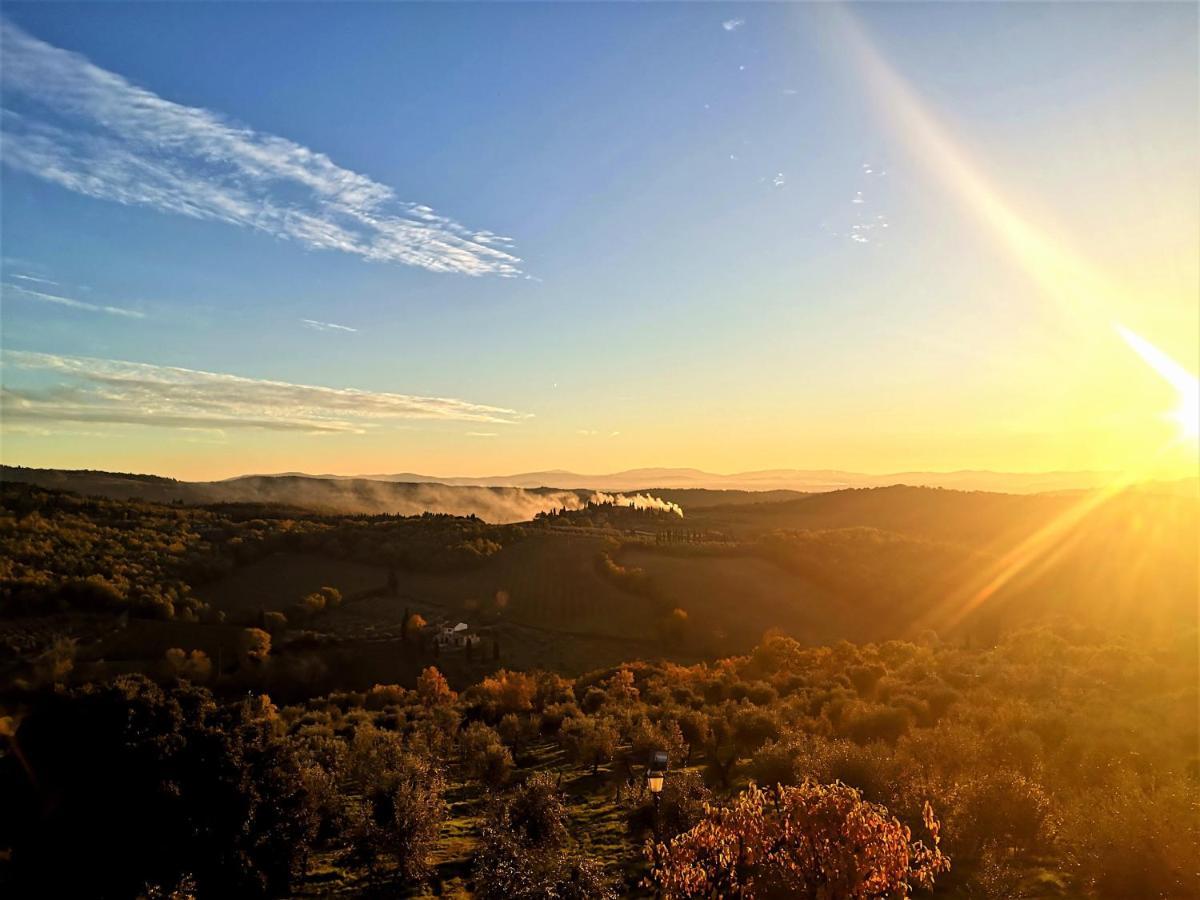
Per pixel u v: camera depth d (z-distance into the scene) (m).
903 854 16.12
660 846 17.66
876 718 46.84
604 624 140.75
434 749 56.91
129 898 26.39
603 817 41.84
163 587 140.88
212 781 29.52
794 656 91.81
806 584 152.88
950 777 32.81
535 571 170.38
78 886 26.58
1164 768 30.94
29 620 116.75
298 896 32.09
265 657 116.31
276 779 32.16
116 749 28.72
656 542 194.88
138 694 30.70
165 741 29.33
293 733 69.19
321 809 38.03
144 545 161.25
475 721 67.56
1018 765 33.62
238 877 28.64
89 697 30.06
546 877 26.38
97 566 141.88
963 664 69.06
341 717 78.19
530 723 66.00
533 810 35.41
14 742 29.56
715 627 135.38
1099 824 23.53
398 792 35.12
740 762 47.28
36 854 26.88
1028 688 54.38
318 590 154.00
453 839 40.12
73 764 28.53
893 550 164.50
